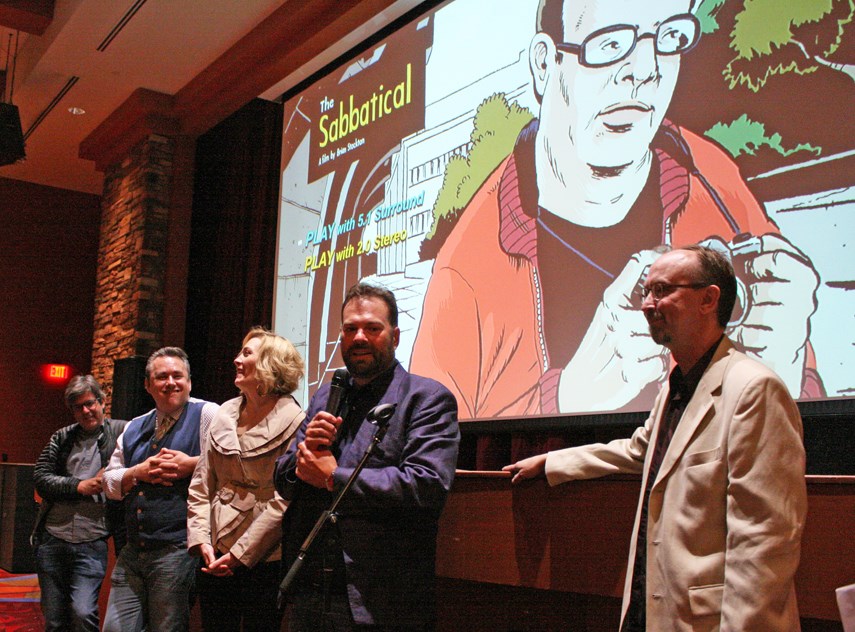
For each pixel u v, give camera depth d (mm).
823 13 2416
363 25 4605
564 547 2012
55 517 3572
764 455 1393
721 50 2693
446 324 3691
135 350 6289
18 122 6133
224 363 5883
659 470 1549
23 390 8633
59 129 7367
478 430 3395
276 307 5031
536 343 3225
